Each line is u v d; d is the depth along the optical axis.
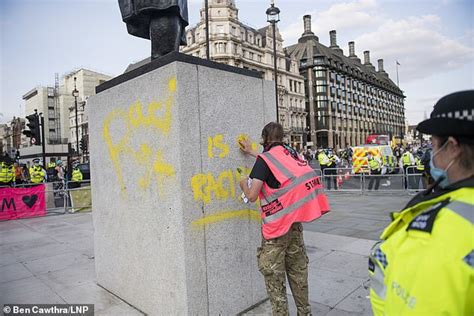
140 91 3.07
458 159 1.12
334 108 88.44
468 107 1.08
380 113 121.00
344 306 3.26
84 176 21.77
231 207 3.07
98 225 3.86
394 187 12.81
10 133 88.56
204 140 2.86
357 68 104.19
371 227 6.77
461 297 0.92
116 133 3.43
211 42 59.97
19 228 7.67
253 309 3.21
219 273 2.93
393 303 1.07
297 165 2.58
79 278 4.16
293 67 81.56
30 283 4.02
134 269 3.25
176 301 2.76
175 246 2.74
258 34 70.25
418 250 1.03
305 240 5.70
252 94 3.39
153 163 2.94
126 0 3.39
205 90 2.88
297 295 2.72
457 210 1.00
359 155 17.81
